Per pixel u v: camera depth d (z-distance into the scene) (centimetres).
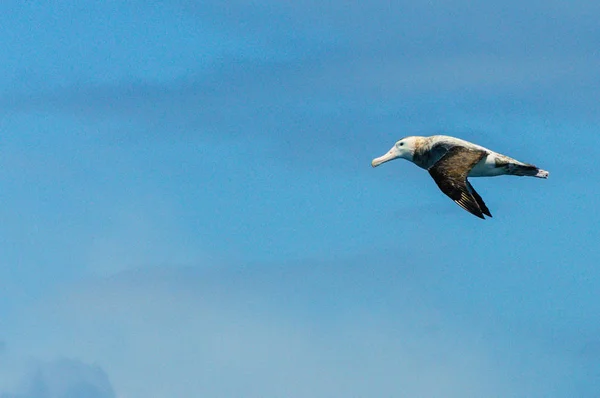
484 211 7306
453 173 7181
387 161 7494
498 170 7294
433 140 7438
